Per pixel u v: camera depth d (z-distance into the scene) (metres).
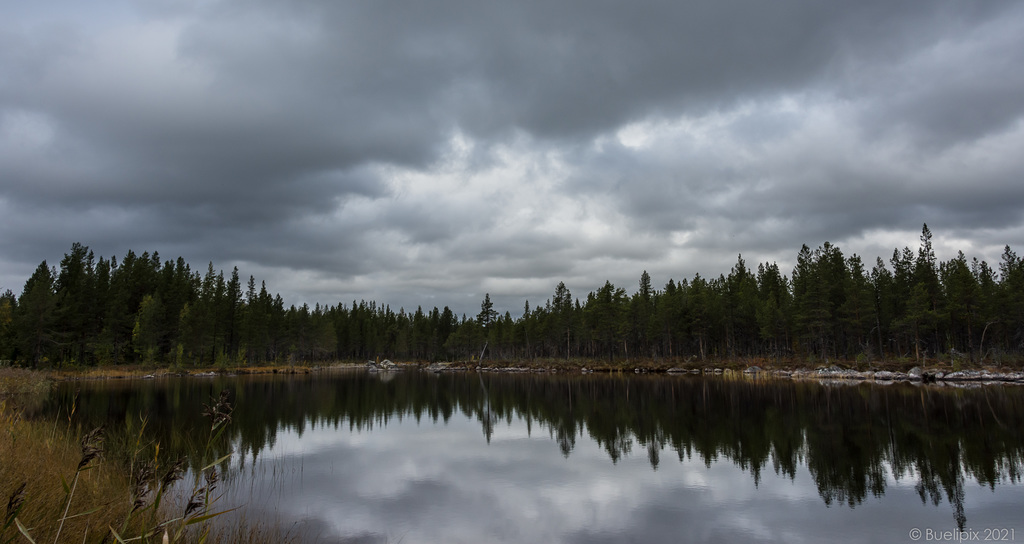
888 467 19.36
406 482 17.25
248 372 86.00
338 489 16.12
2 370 42.66
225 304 92.25
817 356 84.44
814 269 81.00
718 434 26.53
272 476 17.42
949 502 15.27
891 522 13.73
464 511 14.32
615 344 113.62
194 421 27.55
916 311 68.69
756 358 87.44
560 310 113.56
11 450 7.98
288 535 11.84
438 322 152.25
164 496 9.38
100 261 91.31
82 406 32.88
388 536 12.30
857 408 34.97
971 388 49.44
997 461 19.94
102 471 10.13
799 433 26.33
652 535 12.72
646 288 110.38
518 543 12.08
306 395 47.09
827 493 16.28
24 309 66.31
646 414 34.16
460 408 38.19
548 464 20.17
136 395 41.50
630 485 17.20
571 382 67.38
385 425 29.77
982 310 70.88
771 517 14.09
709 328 91.81
